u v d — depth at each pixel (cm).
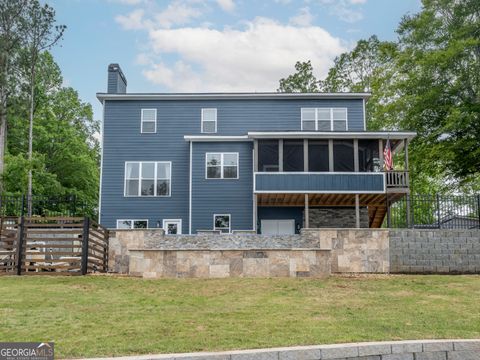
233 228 2312
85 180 3947
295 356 625
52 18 3050
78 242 1678
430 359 665
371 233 1587
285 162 2267
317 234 1580
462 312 921
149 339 696
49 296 1057
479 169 2880
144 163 2445
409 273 1572
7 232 1506
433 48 2891
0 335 719
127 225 2384
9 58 2936
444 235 1606
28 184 2789
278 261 1434
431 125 2900
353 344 654
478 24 2678
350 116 2498
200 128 2489
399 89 3177
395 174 2089
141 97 2489
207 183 2341
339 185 2088
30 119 3033
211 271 1428
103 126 2480
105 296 1074
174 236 1639
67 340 692
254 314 881
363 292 1157
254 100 2519
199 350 641
